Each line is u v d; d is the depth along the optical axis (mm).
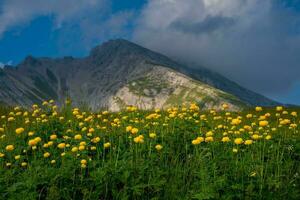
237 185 1602
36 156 2156
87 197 1663
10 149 2072
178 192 1692
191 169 1890
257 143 2107
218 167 1858
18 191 1676
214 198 1534
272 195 1605
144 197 1691
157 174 1786
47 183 1746
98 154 2000
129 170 1786
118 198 1673
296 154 2102
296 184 1765
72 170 1825
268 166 1815
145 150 2102
